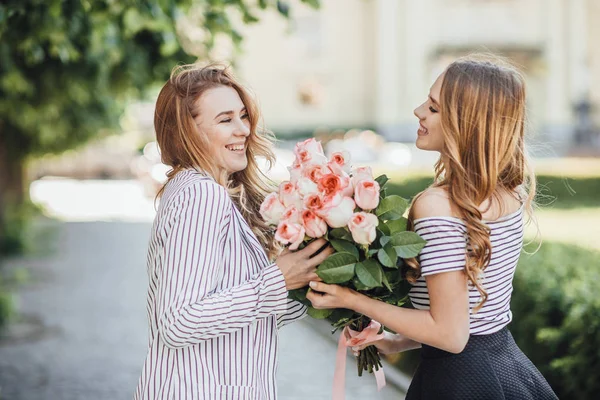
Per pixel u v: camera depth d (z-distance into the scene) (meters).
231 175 2.67
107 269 12.27
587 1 33.97
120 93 8.41
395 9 34.66
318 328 7.73
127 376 6.43
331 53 35.56
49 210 21.38
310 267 2.23
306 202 2.20
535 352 4.75
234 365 2.30
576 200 12.62
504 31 34.31
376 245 2.18
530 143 2.45
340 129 35.53
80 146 16.81
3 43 5.49
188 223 2.23
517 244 2.32
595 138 33.41
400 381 5.72
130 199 24.12
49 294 10.25
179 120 2.44
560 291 4.77
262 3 5.32
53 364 6.80
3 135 14.61
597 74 34.09
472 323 2.25
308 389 5.77
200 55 6.38
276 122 35.81
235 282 2.33
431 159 26.53
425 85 34.75
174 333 2.18
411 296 2.34
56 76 7.19
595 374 4.21
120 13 5.48
